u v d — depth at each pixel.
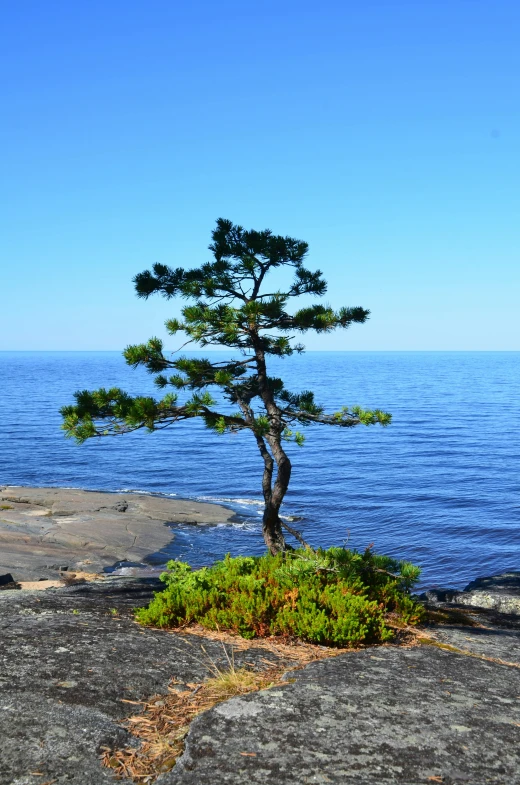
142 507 40.28
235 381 13.41
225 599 9.33
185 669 7.09
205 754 5.02
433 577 31.98
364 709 5.91
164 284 12.94
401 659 7.58
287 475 12.28
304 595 9.12
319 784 4.59
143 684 6.55
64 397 174.00
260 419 11.64
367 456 76.06
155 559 30.91
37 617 8.99
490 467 67.56
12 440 87.25
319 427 110.31
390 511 46.12
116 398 11.68
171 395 11.95
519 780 4.77
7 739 5.18
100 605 10.22
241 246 12.62
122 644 7.81
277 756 4.98
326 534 39.62
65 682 6.43
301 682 6.60
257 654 7.79
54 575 26.55
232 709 5.84
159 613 8.97
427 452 79.75
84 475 61.28
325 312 12.22
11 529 33.28
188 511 40.56
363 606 8.77
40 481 57.62
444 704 6.13
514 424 114.31
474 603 16.91
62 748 5.10
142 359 11.86
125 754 5.13
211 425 11.99
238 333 12.05
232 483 57.25
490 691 6.61
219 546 34.06
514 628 10.74
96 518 36.44
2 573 25.88
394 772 4.79
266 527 12.53
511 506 48.34
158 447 84.69
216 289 12.38
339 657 7.54
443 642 8.72
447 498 51.03
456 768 4.89
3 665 6.79
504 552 36.31
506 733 5.55
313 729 5.45
